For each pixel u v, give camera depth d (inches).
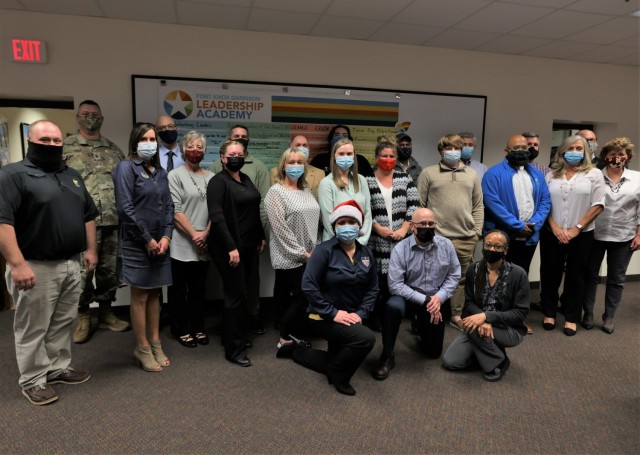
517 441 67.7
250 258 104.9
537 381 88.2
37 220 71.8
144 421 71.1
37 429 68.3
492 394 82.6
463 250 115.1
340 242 86.4
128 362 94.5
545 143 164.4
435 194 115.9
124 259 84.7
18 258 69.8
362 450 64.7
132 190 83.8
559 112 164.6
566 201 115.0
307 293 83.6
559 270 118.6
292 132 140.2
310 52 138.4
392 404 78.2
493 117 157.8
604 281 175.6
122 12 118.2
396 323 90.4
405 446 65.9
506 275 90.4
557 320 127.2
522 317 89.8
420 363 96.8
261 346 105.0
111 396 79.1
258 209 103.3
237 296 92.8
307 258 95.7
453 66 151.6
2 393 79.2
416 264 95.4
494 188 117.1
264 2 111.2
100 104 125.0
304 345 96.5
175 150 116.4
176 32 127.6
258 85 135.4
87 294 105.8
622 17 121.6
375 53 143.9
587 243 113.8
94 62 123.1
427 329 97.0
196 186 101.5
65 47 120.7
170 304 106.2
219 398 79.0
